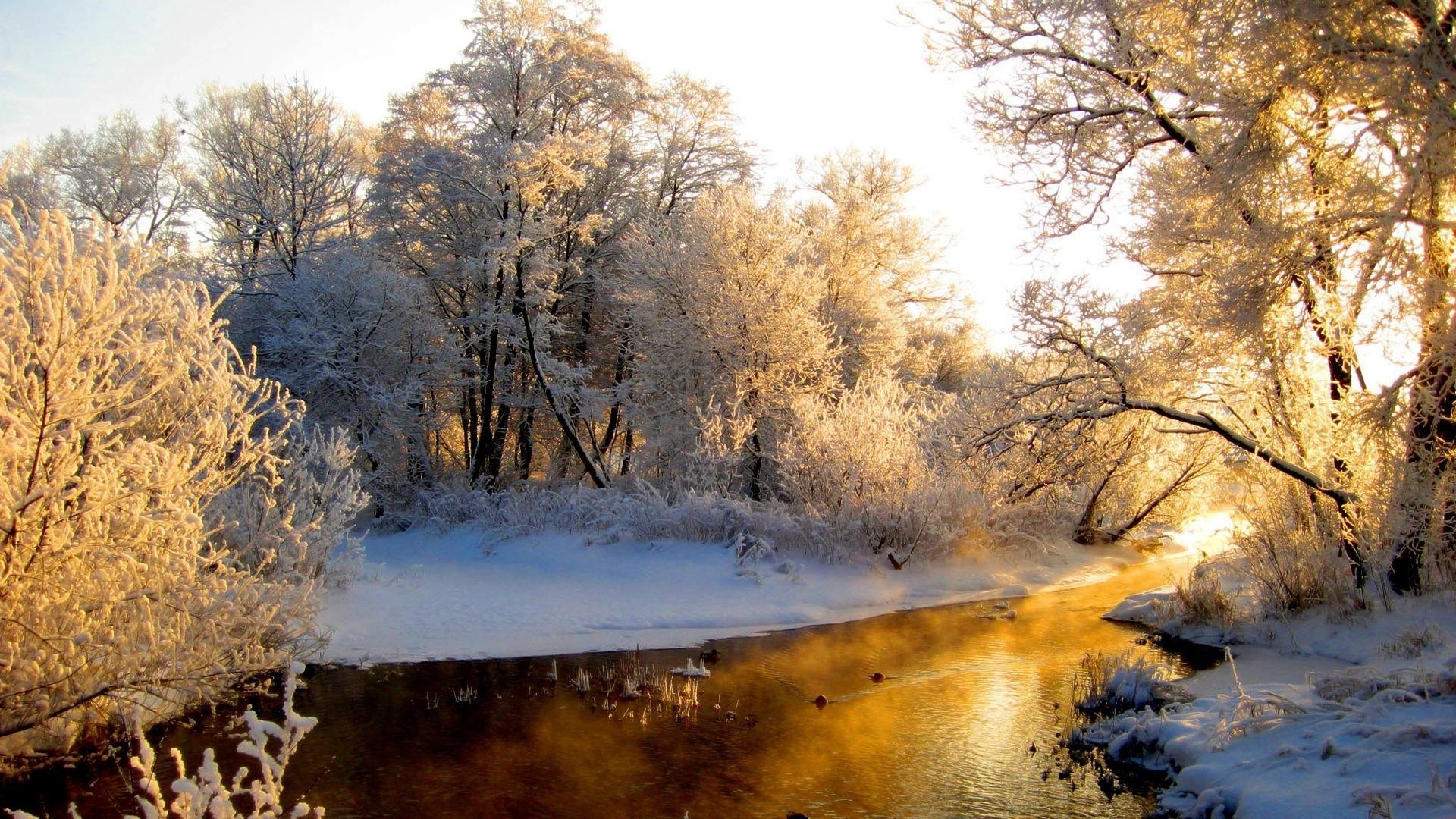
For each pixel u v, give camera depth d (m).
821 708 8.91
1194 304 10.40
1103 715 8.55
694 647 11.54
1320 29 7.53
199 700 8.44
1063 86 12.28
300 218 26.47
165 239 30.00
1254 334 9.35
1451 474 8.42
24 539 5.87
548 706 8.91
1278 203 8.83
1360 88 7.35
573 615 13.00
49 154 29.88
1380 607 10.36
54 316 5.71
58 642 6.13
